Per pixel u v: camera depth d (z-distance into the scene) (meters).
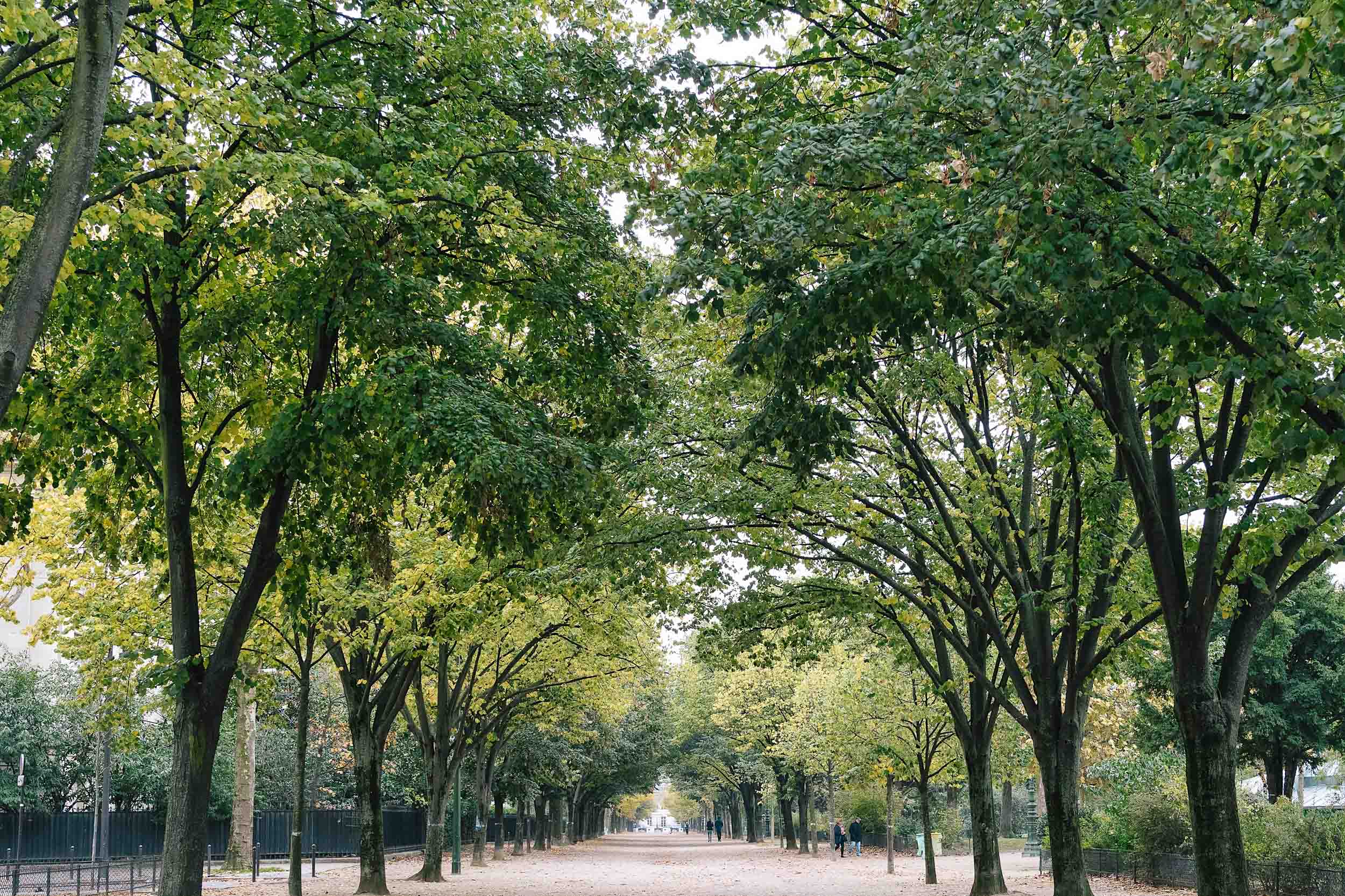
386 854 47.78
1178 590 11.01
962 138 8.05
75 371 14.01
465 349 12.63
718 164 10.11
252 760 33.44
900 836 56.72
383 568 14.78
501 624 26.12
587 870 38.88
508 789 48.22
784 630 24.97
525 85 13.83
